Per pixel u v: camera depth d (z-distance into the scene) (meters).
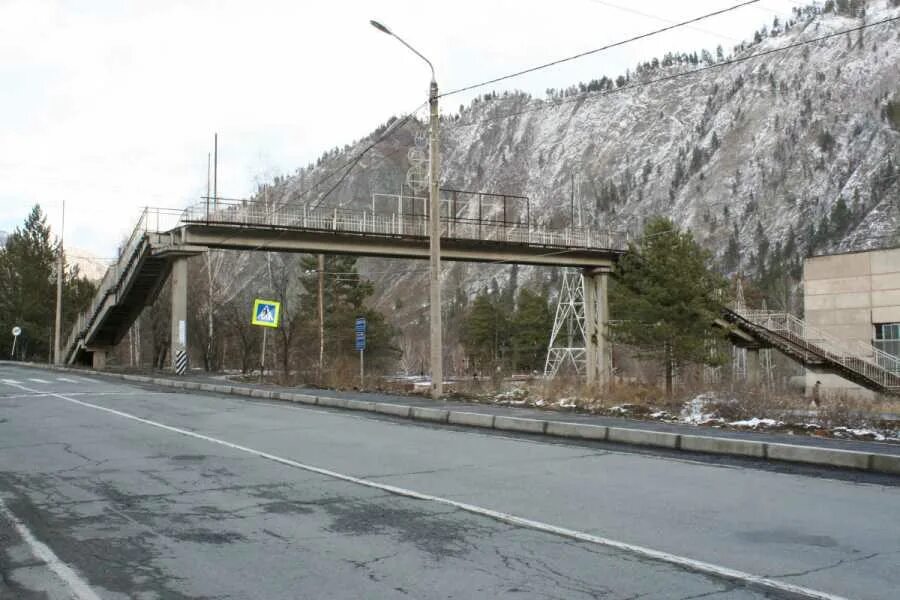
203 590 4.91
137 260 38.09
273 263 59.09
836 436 12.42
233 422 15.68
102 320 43.94
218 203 39.03
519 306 89.25
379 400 20.11
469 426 15.68
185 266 38.03
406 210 49.50
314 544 6.04
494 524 6.70
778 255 185.12
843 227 187.38
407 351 87.75
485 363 39.00
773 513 7.14
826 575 5.17
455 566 5.41
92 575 5.25
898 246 44.75
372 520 6.86
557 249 49.28
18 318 72.75
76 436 13.13
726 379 24.06
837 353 45.25
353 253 43.06
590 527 6.57
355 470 9.64
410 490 8.28
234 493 8.12
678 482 8.83
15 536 6.33
